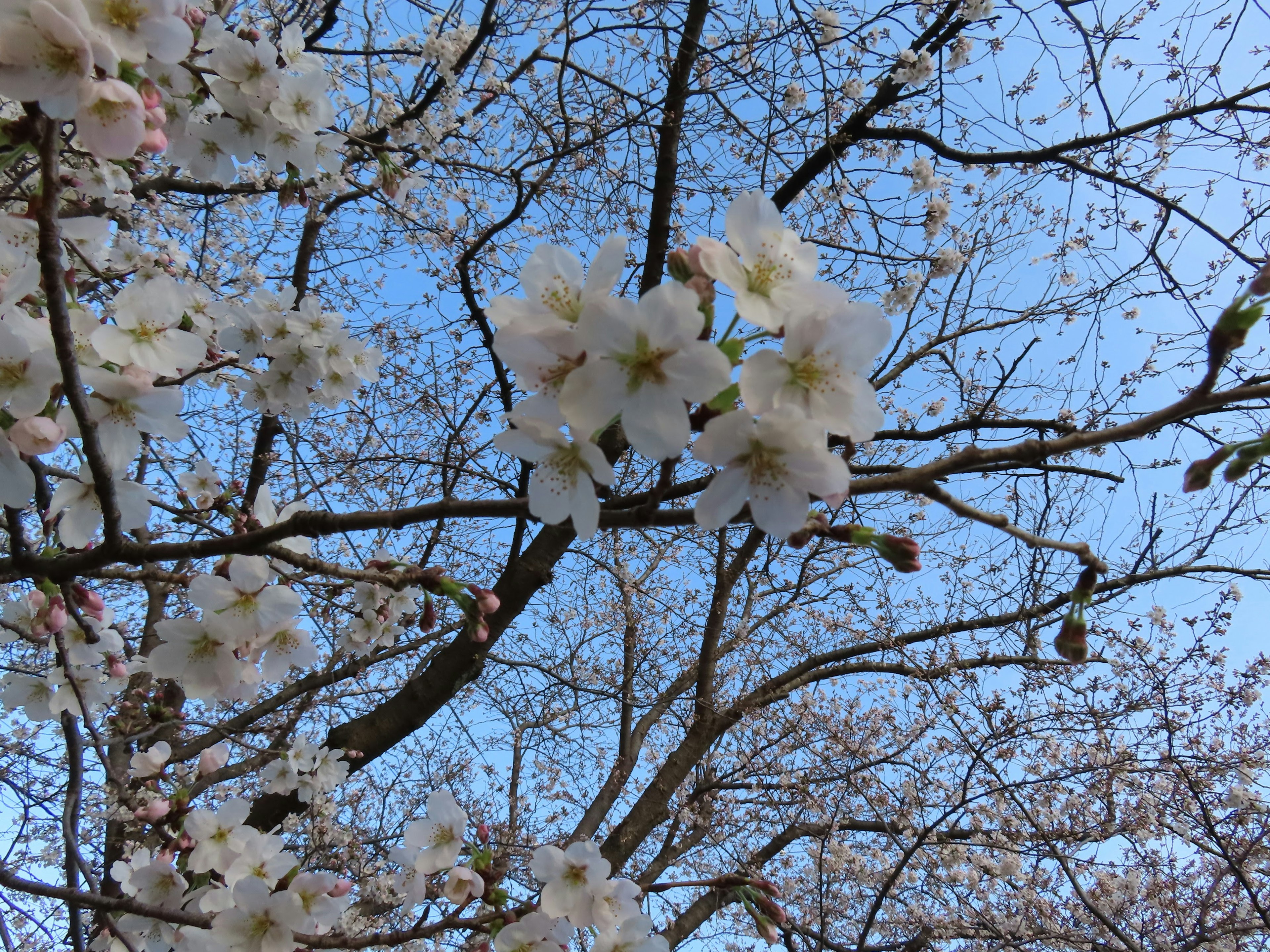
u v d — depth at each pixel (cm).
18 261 164
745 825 619
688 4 511
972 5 476
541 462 135
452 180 546
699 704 567
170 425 181
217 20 229
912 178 497
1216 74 475
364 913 437
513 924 216
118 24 146
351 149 447
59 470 184
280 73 239
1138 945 509
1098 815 558
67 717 226
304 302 303
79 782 221
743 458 122
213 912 213
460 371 650
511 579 470
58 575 167
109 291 315
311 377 312
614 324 116
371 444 630
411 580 164
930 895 543
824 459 118
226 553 161
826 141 488
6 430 158
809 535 131
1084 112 526
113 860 343
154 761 277
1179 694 537
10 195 246
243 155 253
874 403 124
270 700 467
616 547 697
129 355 173
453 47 458
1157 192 520
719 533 592
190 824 227
